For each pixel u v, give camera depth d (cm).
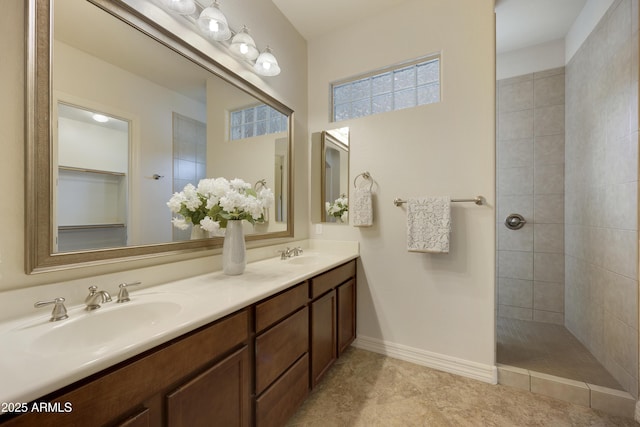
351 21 221
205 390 88
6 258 81
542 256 257
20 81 84
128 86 114
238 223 144
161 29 126
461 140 182
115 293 106
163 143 128
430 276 191
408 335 198
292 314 135
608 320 173
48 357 61
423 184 193
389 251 206
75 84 97
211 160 152
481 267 176
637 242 147
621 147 163
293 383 133
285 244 214
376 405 150
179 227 134
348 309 200
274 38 201
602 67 186
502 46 262
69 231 95
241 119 172
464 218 181
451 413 143
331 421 138
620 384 154
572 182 233
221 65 157
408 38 201
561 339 219
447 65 186
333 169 230
